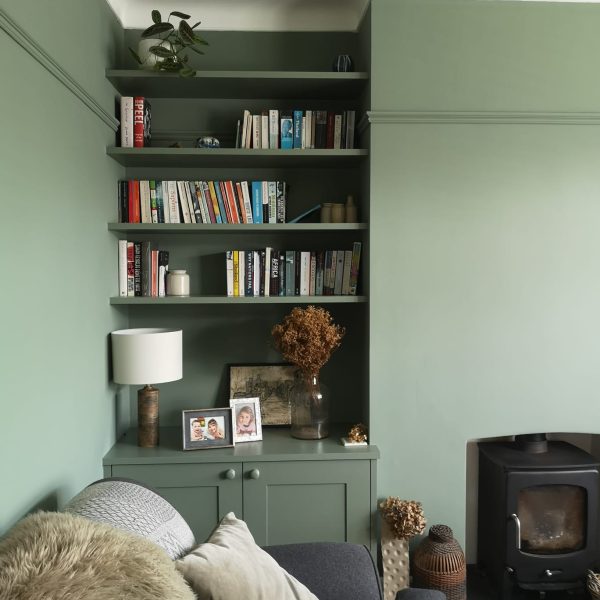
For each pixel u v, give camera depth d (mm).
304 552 1991
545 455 2939
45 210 1975
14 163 1722
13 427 1711
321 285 3066
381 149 2863
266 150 2893
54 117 2066
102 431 2703
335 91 3094
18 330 1747
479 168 2887
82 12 2418
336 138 3014
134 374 2697
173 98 3184
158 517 1753
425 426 2916
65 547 1264
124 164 3115
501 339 2918
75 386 2299
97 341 2619
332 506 2793
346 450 2812
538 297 2918
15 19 1712
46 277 1981
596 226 2914
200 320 3254
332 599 1796
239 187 3008
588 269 2920
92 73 2570
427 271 2895
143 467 2719
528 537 2822
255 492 2760
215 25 3160
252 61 3176
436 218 2889
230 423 2902
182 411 3064
